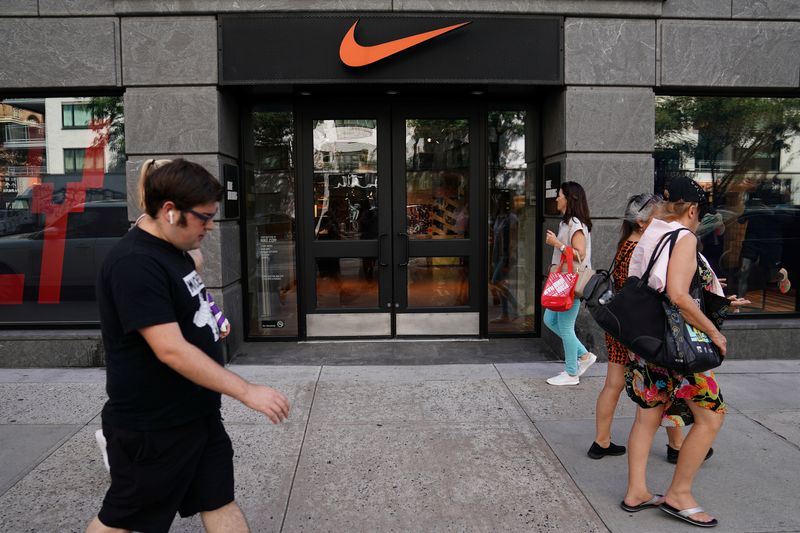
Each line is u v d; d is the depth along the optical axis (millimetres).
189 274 2305
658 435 4465
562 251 5008
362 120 6625
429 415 4758
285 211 6723
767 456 4074
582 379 5570
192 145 5871
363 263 6738
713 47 6090
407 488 3664
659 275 3109
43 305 6195
